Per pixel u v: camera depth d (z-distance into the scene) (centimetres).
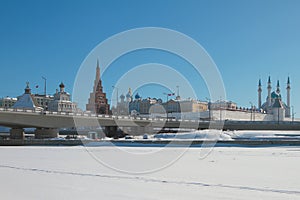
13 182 1489
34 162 2500
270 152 3797
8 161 2588
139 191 1273
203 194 1220
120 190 1294
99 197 1177
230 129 8725
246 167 2142
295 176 1698
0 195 1212
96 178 1619
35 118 6356
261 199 1137
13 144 6041
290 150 4250
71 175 1722
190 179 1584
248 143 5653
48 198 1163
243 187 1364
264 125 8719
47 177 1652
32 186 1388
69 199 1145
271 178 1622
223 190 1298
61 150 4259
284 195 1201
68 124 6662
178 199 1145
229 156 3158
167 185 1412
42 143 6038
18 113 6106
